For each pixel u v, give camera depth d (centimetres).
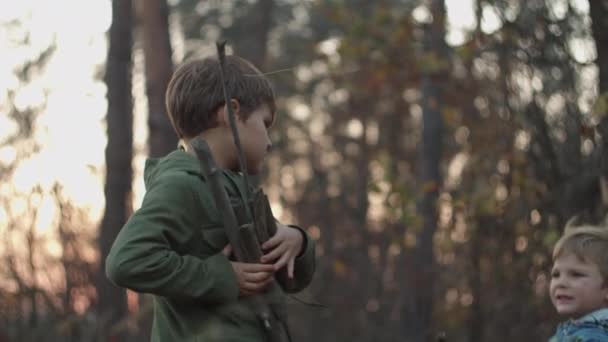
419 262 1168
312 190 1700
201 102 310
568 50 774
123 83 1228
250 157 313
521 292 912
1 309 1005
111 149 1199
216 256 296
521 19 791
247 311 297
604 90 660
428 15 1084
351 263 1430
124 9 1240
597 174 738
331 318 1384
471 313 948
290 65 2603
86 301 1056
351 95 1798
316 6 1123
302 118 2611
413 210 925
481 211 876
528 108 787
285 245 303
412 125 1820
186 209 294
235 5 2678
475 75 1004
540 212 802
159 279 287
